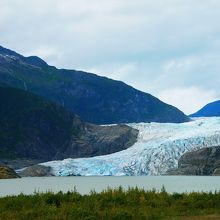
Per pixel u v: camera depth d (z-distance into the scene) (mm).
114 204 44875
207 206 44906
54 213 40031
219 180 185750
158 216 38438
